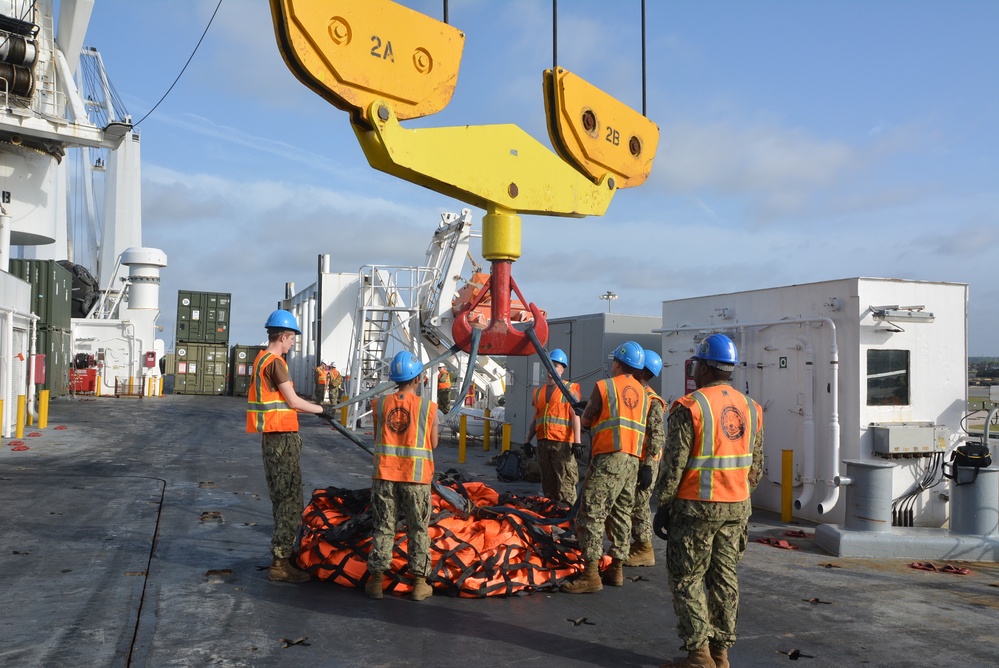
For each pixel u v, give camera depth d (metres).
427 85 5.88
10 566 6.76
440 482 7.52
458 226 21.33
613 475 6.45
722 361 4.70
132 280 38.44
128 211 46.66
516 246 6.88
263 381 6.41
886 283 9.67
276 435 6.41
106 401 31.50
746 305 11.34
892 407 9.70
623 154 7.54
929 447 9.56
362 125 5.62
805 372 10.15
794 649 5.19
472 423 19.67
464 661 4.84
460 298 20.14
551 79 6.84
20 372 18.94
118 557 7.15
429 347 22.81
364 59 5.43
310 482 12.30
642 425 6.59
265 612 5.69
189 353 39.84
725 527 4.58
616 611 5.98
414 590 6.09
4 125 25.16
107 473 12.46
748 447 4.64
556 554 6.66
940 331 10.00
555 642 5.23
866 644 5.32
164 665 4.64
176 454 15.23
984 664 4.98
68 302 33.75
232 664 4.68
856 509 8.30
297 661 4.77
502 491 12.10
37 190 29.23
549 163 6.95
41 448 15.55
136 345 37.03
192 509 9.57
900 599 6.47
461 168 6.21
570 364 15.86
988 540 7.99
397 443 6.04
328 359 32.19
